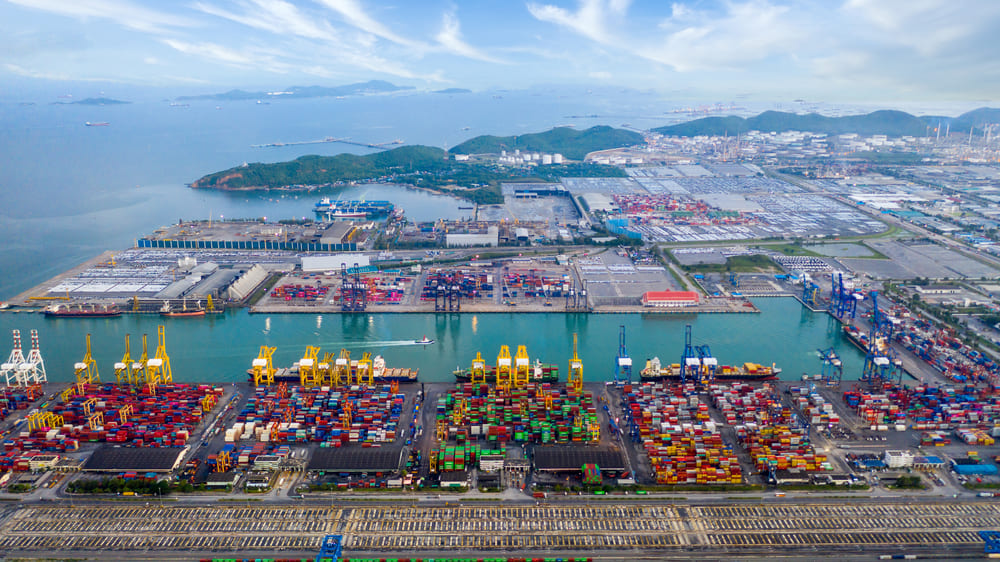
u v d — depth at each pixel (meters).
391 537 191.62
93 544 188.12
